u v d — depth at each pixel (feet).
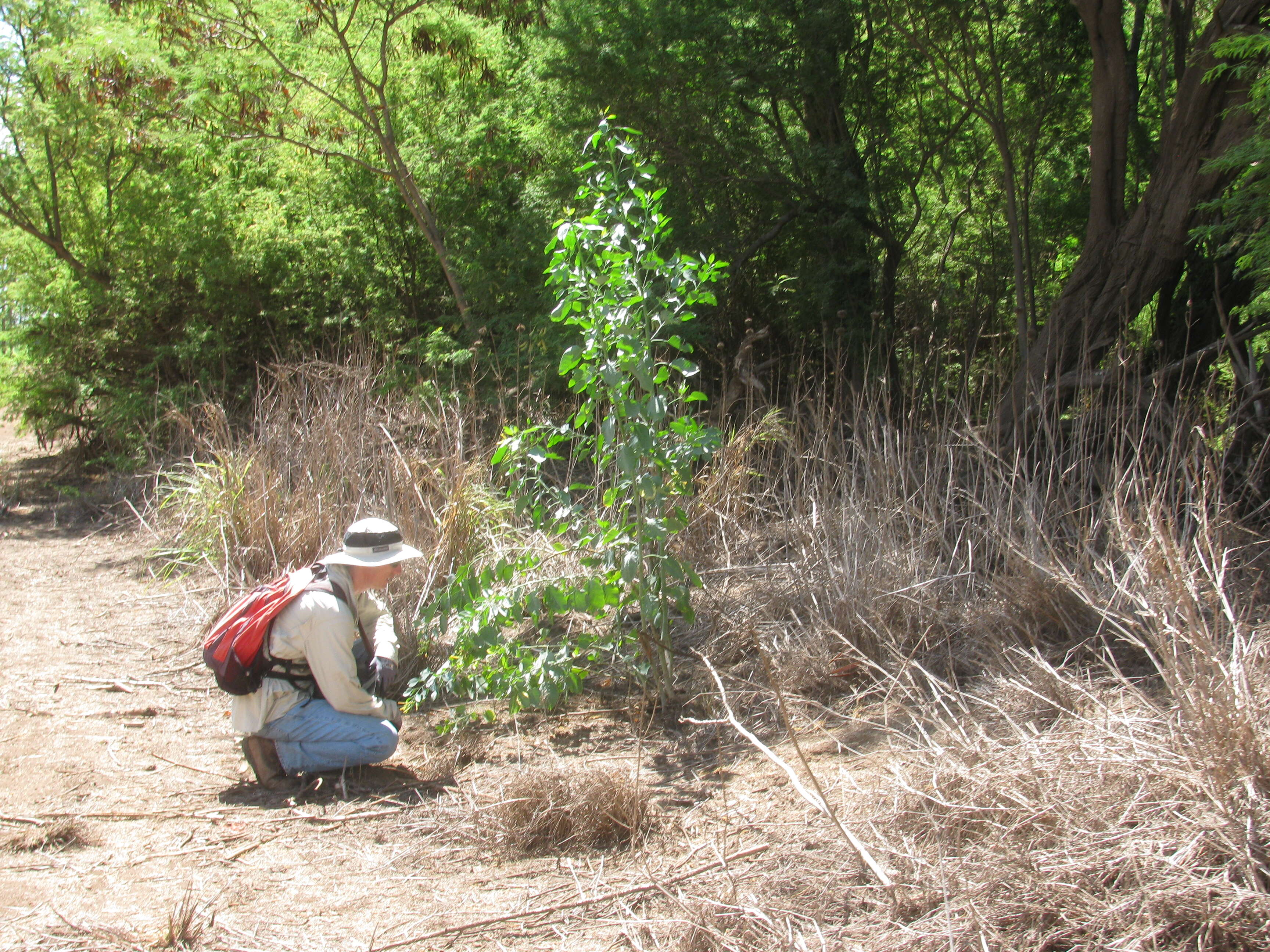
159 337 41.45
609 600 14.21
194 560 23.30
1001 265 33.12
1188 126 21.63
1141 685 12.49
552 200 32.81
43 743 14.25
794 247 32.32
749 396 24.72
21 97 42.83
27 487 36.60
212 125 38.01
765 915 8.71
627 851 10.63
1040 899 8.11
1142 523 13.14
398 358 35.40
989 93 31.73
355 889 10.09
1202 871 8.07
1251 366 18.93
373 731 12.94
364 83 39.01
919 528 17.60
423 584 17.99
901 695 13.88
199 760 13.75
